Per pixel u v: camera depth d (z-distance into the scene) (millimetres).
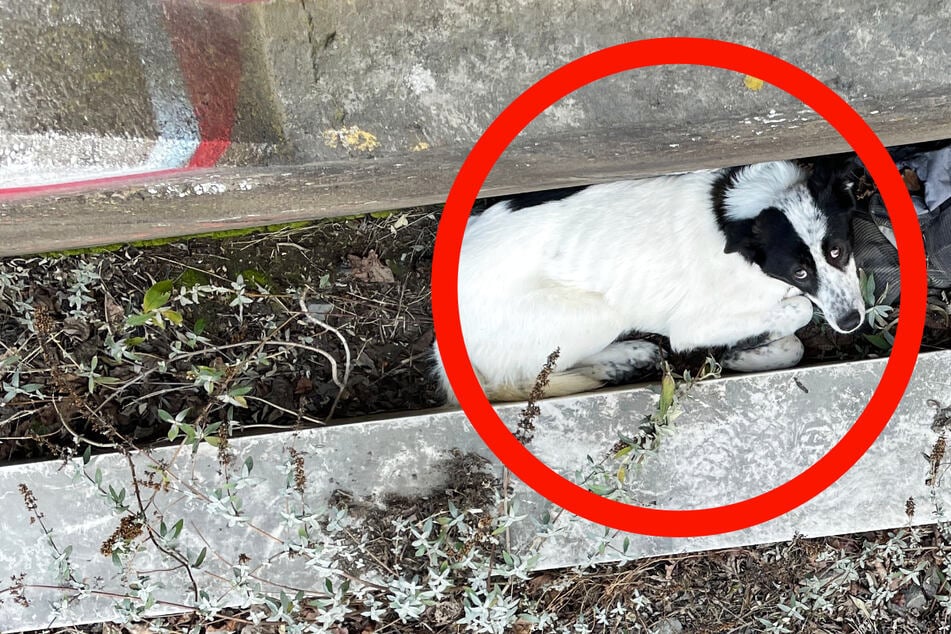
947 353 2084
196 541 2096
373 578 2096
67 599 2088
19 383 2117
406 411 2150
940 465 2096
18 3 1639
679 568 2164
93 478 2086
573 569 2119
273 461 2096
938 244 2070
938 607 2168
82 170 1676
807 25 1769
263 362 2117
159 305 2049
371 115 1789
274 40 1778
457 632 2115
